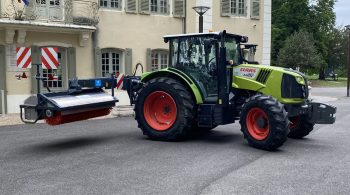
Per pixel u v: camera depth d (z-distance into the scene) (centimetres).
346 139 1016
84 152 852
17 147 908
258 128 876
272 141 838
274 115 834
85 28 1689
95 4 1753
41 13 1627
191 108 946
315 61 4691
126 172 693
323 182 637
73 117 931
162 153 838
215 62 956
